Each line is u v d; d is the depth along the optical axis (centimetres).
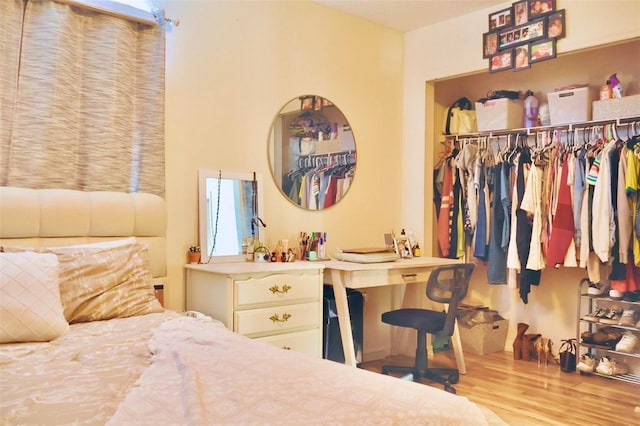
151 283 254
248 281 278
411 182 434
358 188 408
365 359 400
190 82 312
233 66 333
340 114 395
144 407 111
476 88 473
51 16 254
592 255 363
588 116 376
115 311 227
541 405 300
